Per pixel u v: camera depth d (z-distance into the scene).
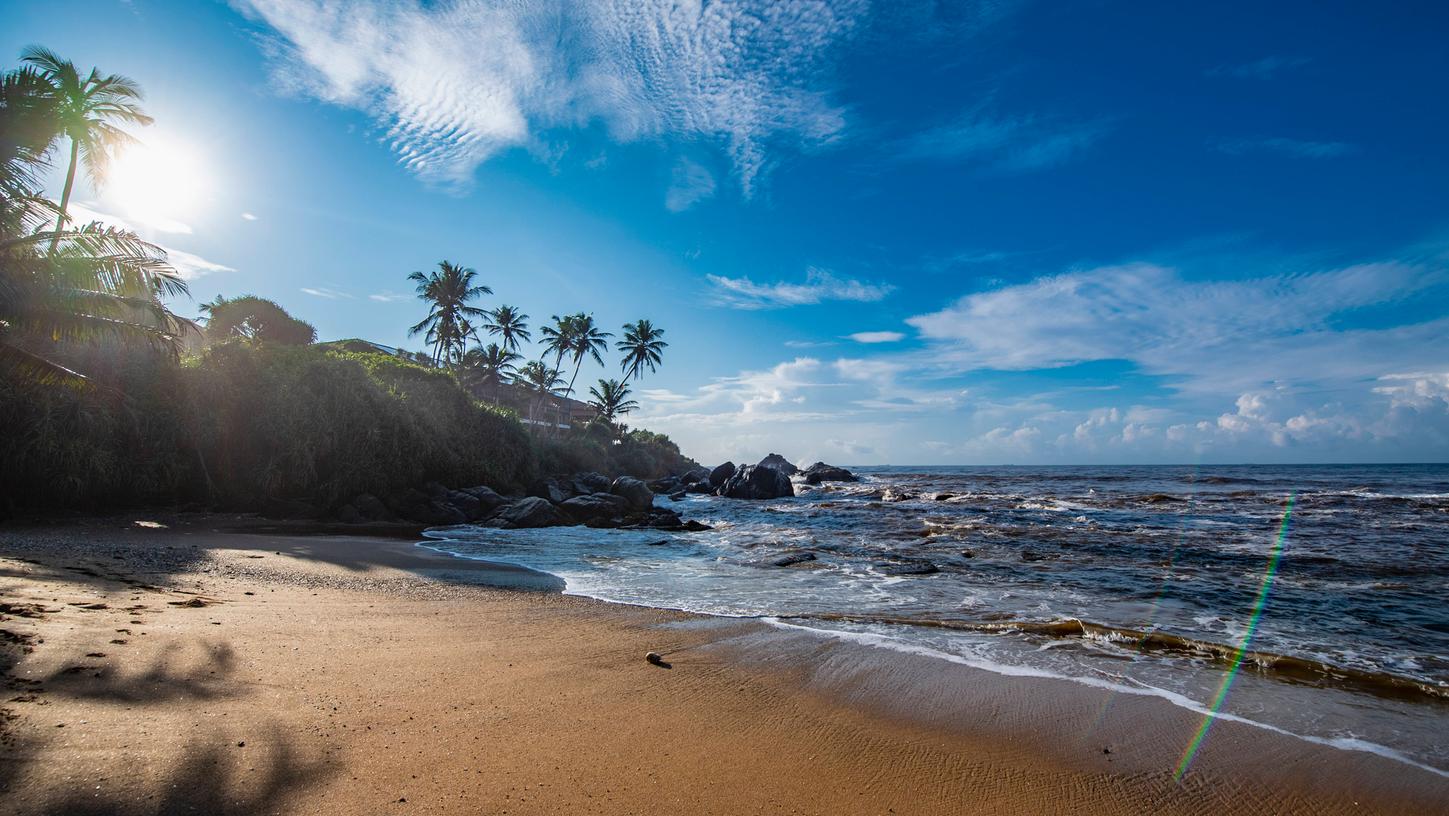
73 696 4.30
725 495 48.97
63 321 14.36
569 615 9.21
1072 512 30.09
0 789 3.09
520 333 60.44
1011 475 90.69
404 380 31.48
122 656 5.27
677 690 6.06
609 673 6.47
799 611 9.88
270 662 5.71
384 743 4.29
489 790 3.78
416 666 6.13
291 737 4.18
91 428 18.81
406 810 3.43
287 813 3.28
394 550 15.67
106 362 20.36
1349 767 4.89
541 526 24.94
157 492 20.89
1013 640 8.27
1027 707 5.95
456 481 30.39
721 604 10.38
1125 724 5.60
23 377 16.78
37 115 14.33
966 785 4.43
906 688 6.40
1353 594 11.54
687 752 4.66
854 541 19.69
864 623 9.10
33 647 5.14
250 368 24.09
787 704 5.84
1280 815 4.21
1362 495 38.47
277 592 9.36
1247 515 27.58
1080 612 10.04
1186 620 9.61
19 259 13.67
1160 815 4.15
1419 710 6.07
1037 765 4.79
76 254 14.14
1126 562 15.34
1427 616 9.93
